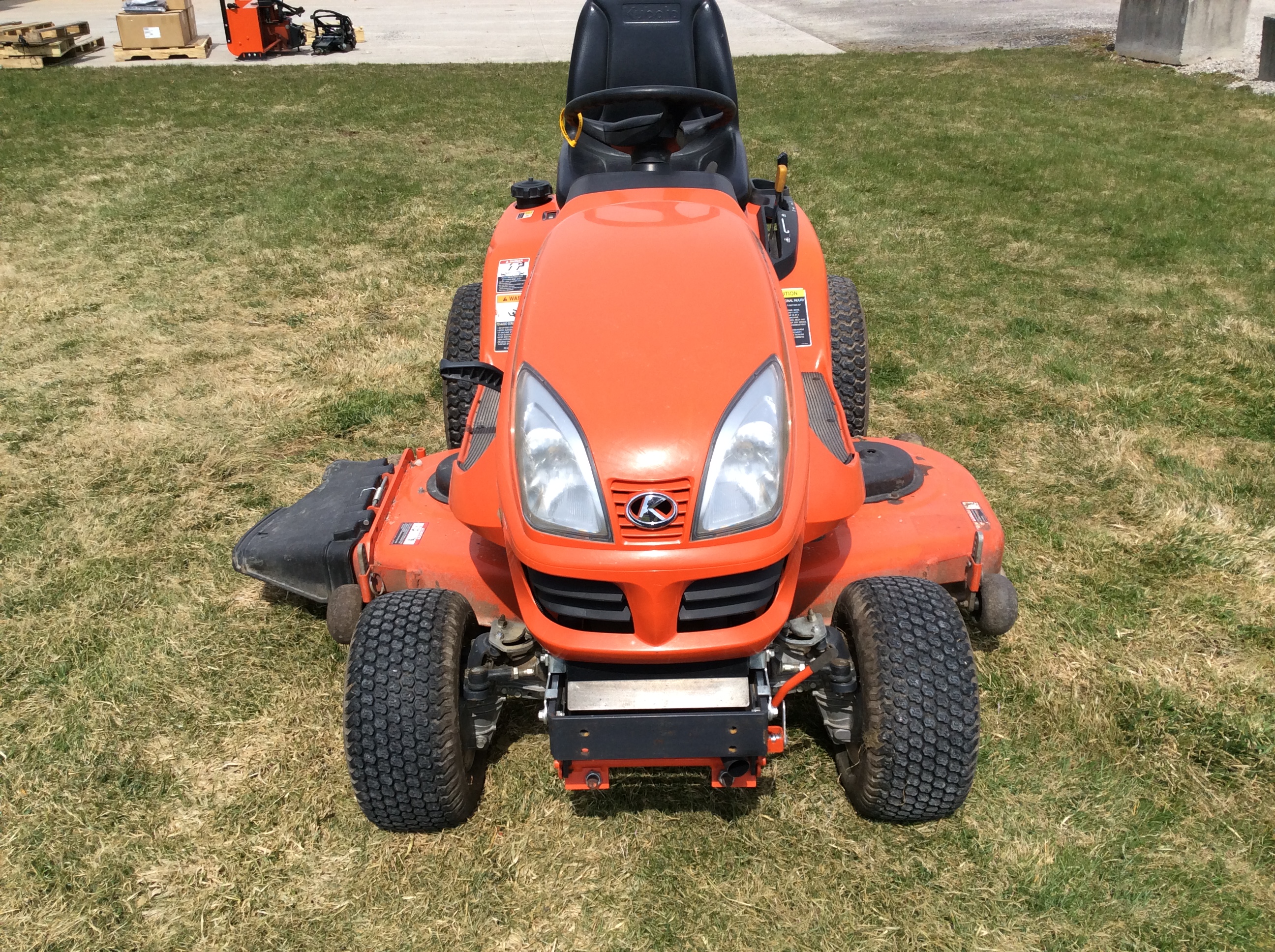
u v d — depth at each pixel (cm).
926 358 548
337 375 541
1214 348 555
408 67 1518
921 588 258
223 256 725
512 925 247
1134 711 308
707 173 350
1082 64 1446
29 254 733
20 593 371
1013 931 242
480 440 280
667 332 248
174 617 358
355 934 246
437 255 723
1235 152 975
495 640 254
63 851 268
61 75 1449
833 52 1616
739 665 242
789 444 238
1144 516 405
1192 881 253
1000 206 822
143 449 468
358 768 246
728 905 250
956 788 248
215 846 270
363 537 299
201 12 2053
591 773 250
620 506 226
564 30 1866
